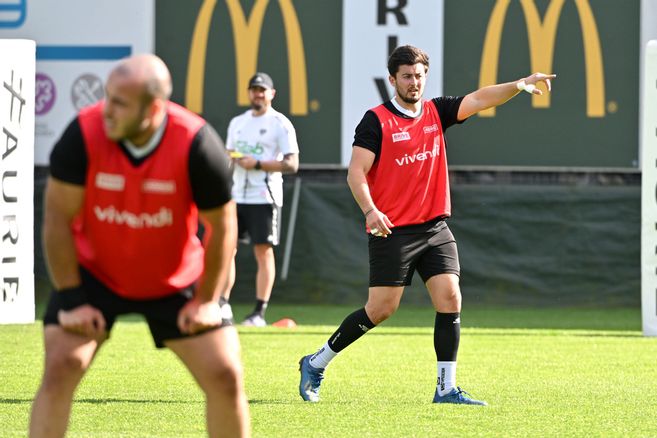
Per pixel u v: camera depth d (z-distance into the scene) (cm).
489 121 4553
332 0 4553
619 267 4569
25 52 3416
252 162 3709
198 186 1334
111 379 2556
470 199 4600
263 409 2186
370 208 2155
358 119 4559
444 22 4519
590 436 1934
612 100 4509
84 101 4622
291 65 4572
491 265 4603
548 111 4531
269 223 3791
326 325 3884
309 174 4650
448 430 1970
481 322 4084
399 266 2222
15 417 2052
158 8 4603
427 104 2270
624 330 3828
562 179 4600
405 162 2212
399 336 3584
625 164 4522
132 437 1878
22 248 3494
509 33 4512
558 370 2812
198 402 2245
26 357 2894
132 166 1314
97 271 1414
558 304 4584
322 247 4619
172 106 1353
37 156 4650
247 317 3866
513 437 1916
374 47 4547
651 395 2406
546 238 4584
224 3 4584
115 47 4600
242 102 4597
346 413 2142
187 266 1425
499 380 2633
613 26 4491
